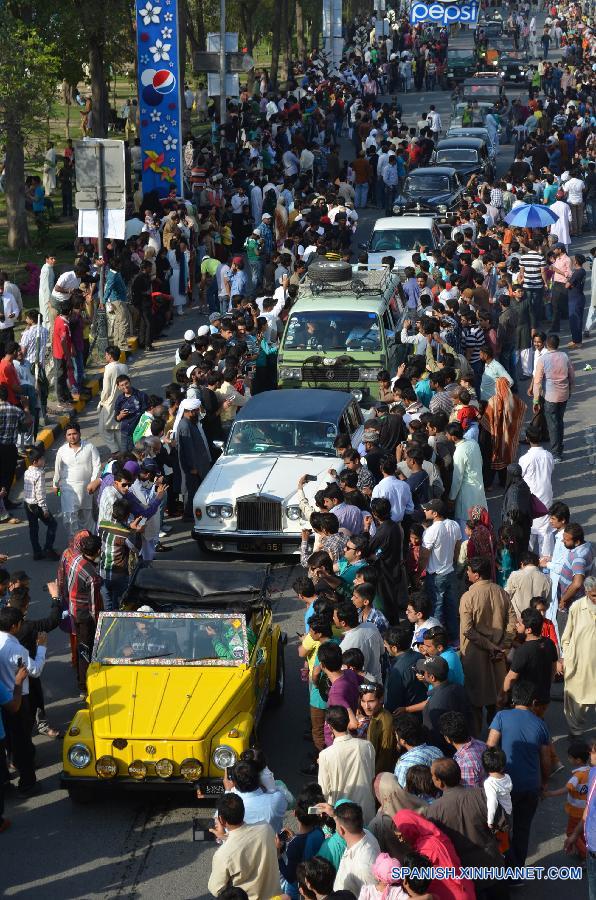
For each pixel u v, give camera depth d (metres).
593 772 10.17
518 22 93.62
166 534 19.52
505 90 76.12
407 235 32.66
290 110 54.16
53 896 10.91
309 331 23.17
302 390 20.95
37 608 16.89
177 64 37.00
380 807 10.05
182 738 11.78
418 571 15.23
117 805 12.42
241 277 30.69
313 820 9.50
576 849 11.34
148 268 29.66
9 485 20.08
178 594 14.03
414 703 11.82
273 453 19.42
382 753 10.95
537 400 22.34
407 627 12.02
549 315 32.25
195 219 34.75
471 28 85.31
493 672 12.75
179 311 32.91
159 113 37.34
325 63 72.62
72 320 25.28
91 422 24.84
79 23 39.91
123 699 12.37
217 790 11.84
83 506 18.31
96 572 14.01
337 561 14.78
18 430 21.12
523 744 10.75
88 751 11.91
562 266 30.84
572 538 14.19
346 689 11.48
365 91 70.69
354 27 99.56
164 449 19.77
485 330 24.16
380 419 18.84
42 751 13.48
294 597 17.22
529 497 16.42
